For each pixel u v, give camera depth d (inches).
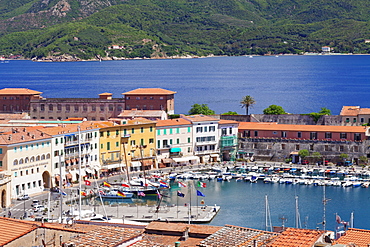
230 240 4052.7
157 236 4500.5
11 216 7588.6
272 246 3663.9
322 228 7135.8
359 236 4018.2
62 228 3860.7
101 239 3818.9
